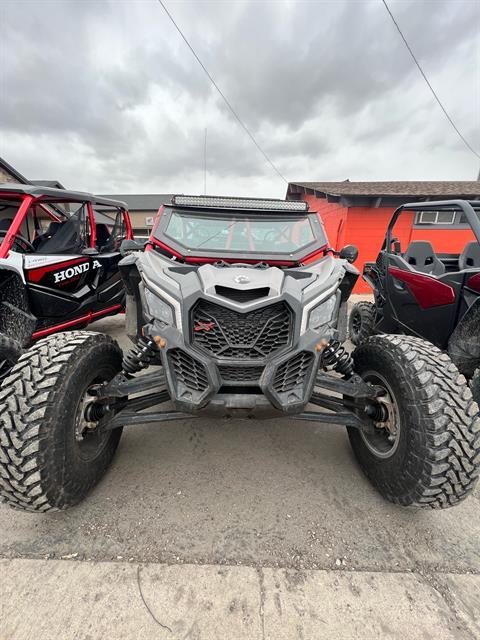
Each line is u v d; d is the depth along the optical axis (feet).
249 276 6.91
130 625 4.48
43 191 13.42
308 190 49.96
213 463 8.00
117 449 8.34
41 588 4.94
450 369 6.12
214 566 5.38
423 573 5.40
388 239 15.52
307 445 8.80
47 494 5.49
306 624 4.56
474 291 10.73
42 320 13.51
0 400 5.47
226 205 9.84
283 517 6.45
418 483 5.76
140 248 8.77
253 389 6.24
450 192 37.04
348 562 5.55
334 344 7.26
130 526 6.13
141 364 7.10
